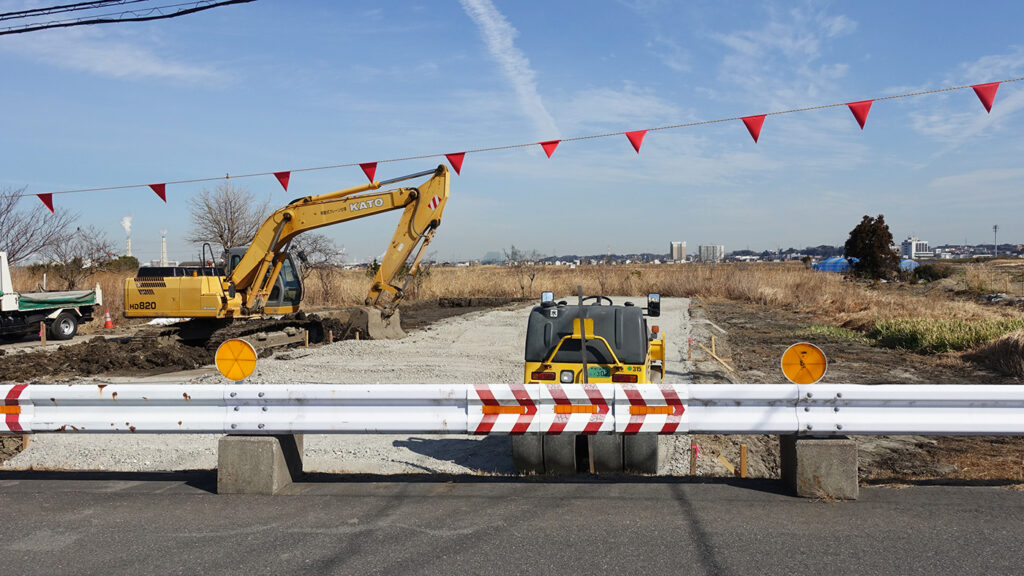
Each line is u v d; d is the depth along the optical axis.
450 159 11.16
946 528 4.89
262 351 18.03
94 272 35.00
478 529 4.99
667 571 4.27
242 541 4.85
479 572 4.30
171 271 18.56
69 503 5.71
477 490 5.91
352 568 4.38
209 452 8.35
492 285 43.19
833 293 33.31
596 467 6.89
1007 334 14.67
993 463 7.95
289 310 20.08
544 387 5.82
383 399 5.89
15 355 17.78
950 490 5.73
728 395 5.66
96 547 4.78
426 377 13.83
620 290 42.66
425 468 7.62
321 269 36.75
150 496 5.88
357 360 16.31
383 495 5.82
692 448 7.07
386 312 21.00
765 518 5.12
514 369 14.82
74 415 6.16
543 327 7.69
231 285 18.47
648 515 5.22
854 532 4.84
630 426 5.77
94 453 8.38
